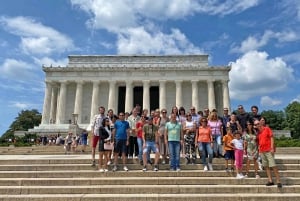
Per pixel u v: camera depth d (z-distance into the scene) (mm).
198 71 83812
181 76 83875
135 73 84562
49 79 85125
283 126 103688
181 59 88312
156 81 84750
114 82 84500
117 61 89312
